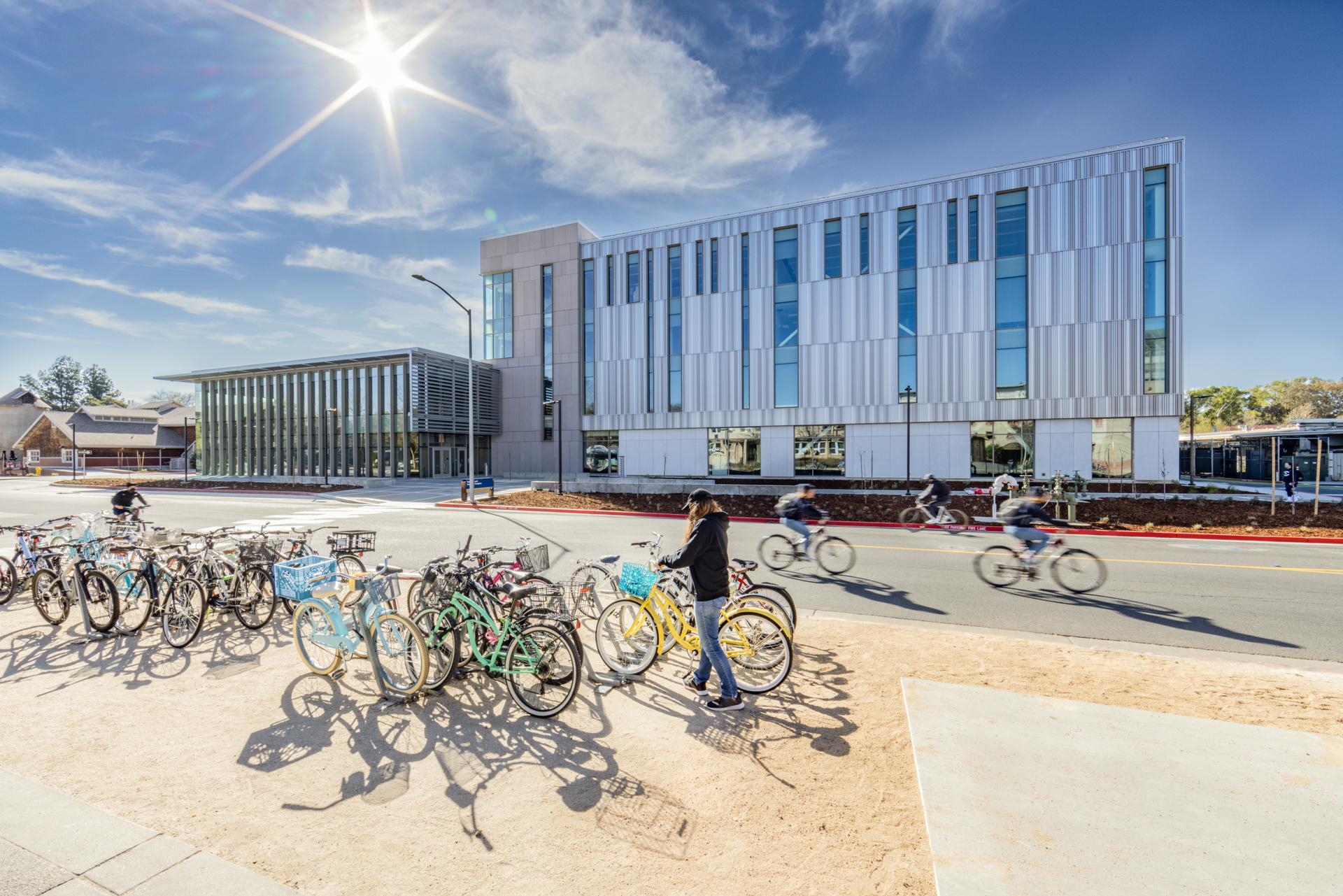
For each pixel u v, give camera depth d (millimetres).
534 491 25828
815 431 30656
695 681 4996
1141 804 3010
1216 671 5223
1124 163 25250
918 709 4156
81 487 35531
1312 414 55156
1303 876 2469
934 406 28172
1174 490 22297
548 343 39156
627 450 35656
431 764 3887
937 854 2654
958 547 12258
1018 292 26812
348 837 3135
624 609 5625
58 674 5500
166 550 6938
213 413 46156
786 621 5398
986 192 27375
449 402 37469
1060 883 2453
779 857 2930
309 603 5277
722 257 32719
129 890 2703
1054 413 26141
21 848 3012
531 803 3438
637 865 2895
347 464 40031
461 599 5137
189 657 5895
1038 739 3705
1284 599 8062
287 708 4758
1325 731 4020
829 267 30297
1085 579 8578
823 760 3850
